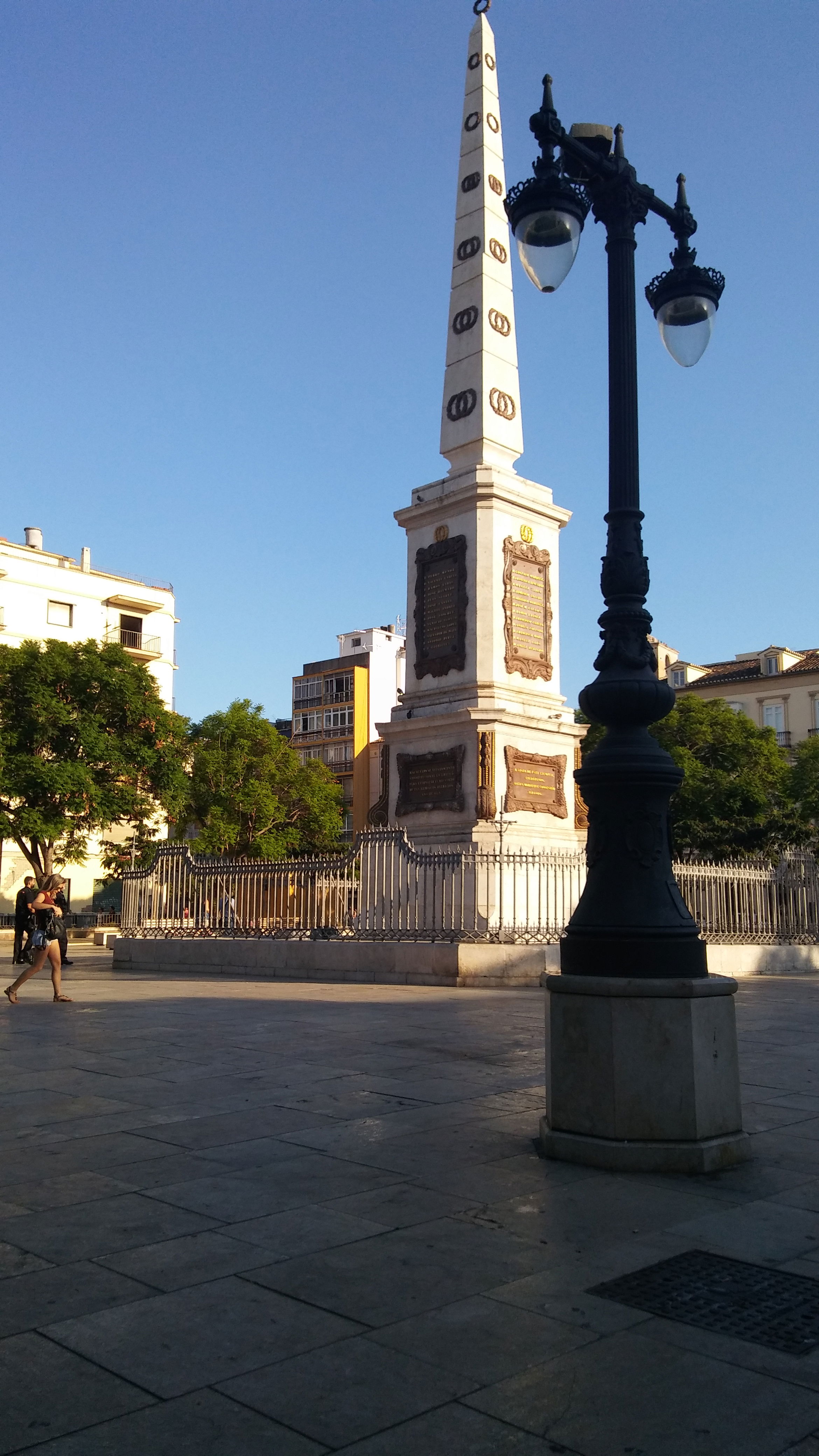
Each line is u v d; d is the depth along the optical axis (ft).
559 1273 14.53
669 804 22.53
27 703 136.67
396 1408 10.84
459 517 73.00
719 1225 16.66
